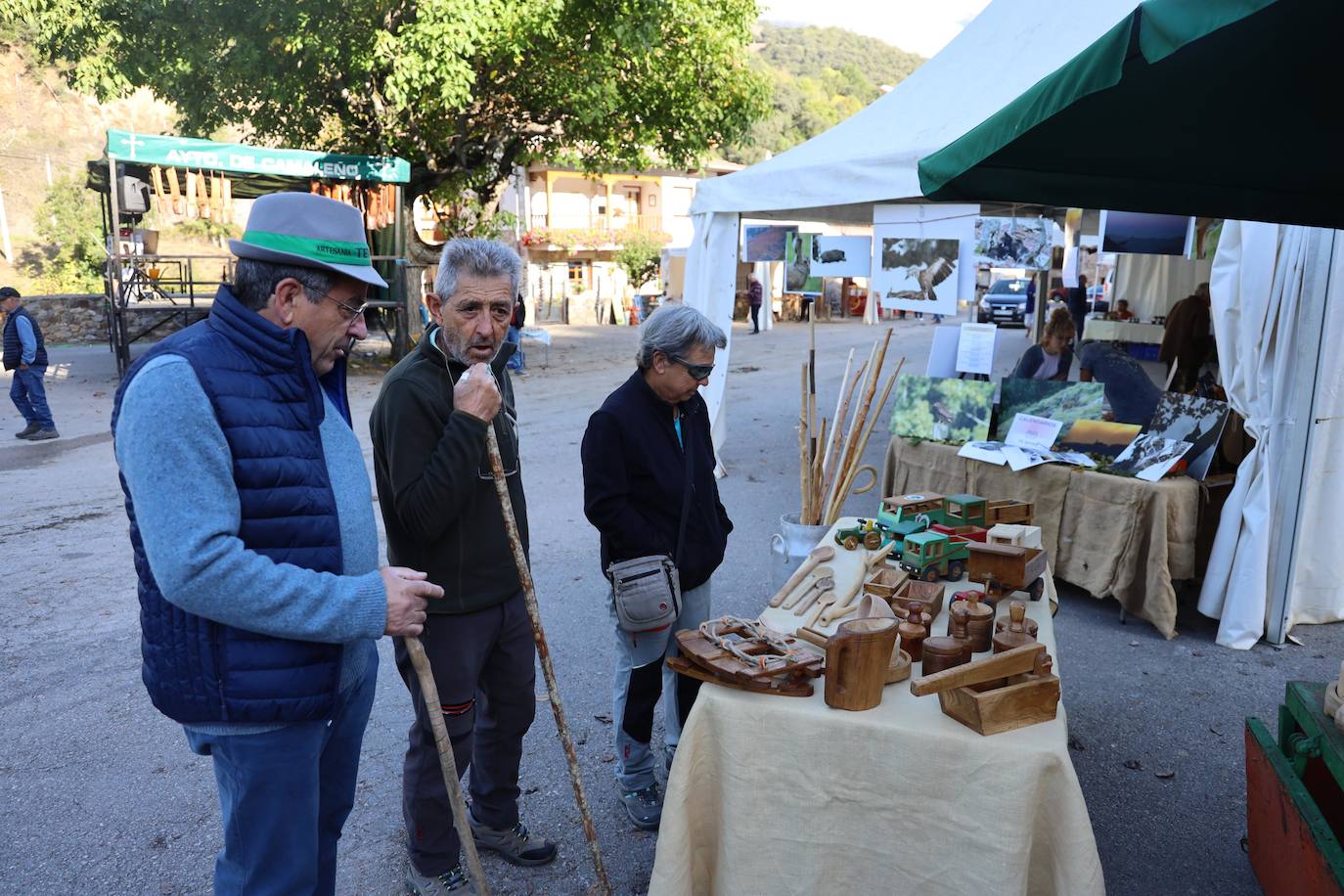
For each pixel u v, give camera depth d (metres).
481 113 14.07
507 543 2.28
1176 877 2.55
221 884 1.71
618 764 2.80
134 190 11.44
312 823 1.74
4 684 3.76
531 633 2.43
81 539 5.68
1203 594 4.18
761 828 2.02
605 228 28.47
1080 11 5.08
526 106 13.97
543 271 26.41
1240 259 3.96
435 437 2.07
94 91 12.09
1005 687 1.92
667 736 2.91
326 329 1.69
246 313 1.58
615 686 2.75
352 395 11.37
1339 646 4.06
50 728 3.41
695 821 2.08
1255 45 1.92
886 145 5.36
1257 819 2.50
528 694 2.46
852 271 5.73
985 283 24.61
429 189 14.48
